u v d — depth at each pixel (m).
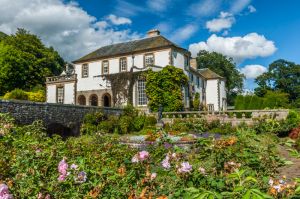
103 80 38.00
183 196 3.23
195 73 43.34
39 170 4.29
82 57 41.12
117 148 8.09
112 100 36.97
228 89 72.12
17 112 19.62
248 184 3.63
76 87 40.31
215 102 49.75
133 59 36.84
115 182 3.95
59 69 70.62
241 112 29.48
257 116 26.94
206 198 2.43
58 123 23.06
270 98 37.03
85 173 3.67
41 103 21.64
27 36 62.91
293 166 10.32
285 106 39.47
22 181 3.71
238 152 4.66
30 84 53.41
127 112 30.28
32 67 54.47
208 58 70.38
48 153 5.22
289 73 74.69
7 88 49.69
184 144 7.43
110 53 38.94
